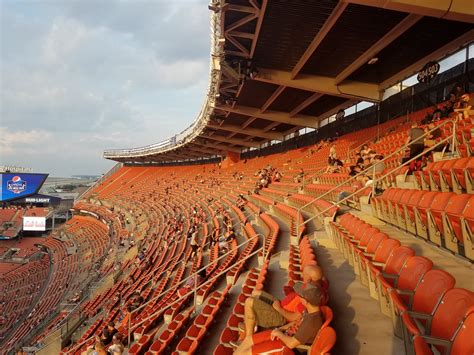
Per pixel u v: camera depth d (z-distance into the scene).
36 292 39.00
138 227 44.84
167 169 71.88
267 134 40.53
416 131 10.79
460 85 16.84
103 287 26.17
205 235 22.52
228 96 26.22
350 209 12.27
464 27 15.16
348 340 4.59
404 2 10.81
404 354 4.21
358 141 23.75
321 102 27.81
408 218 7.95
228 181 41.91
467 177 6.96
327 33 15.51
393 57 18.69
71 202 78.38
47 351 17.62
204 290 11.48
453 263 5.98
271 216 17.91
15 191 69.12
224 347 5.91
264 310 4.76
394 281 5.25
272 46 17.69
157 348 8.34
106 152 79.69
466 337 3.10
